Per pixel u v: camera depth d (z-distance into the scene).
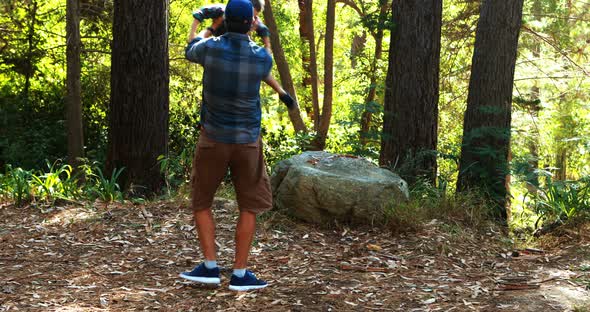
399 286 4.88
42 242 5.84
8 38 15.20
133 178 8.43
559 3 16.05
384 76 17.30
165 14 8.48
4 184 7.71
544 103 16.19
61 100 15.00
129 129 8.43
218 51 4.21
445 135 16.00
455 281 5.04
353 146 10.48
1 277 4.89
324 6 22.20
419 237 6.24
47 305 4.32
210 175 4.40
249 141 4.34
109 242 5.87
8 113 14.26
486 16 8.94
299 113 17.06
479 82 8.96
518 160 8.58
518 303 4.49
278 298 4.51
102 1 14.77
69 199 7.29
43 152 13.98
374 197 6.47
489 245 6.41
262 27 4.48
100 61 15.38
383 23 9.81
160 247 5.76
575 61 16.94
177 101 15.27
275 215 6.57
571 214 7.06
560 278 5.12
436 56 9.66
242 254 4.52
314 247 5.91
